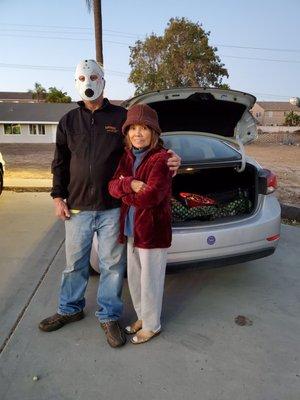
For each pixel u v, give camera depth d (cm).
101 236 258
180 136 402
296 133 3928
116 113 249
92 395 214
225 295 330
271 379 227
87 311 301
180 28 3912
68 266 270
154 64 4094
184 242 288
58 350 253
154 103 357
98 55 1288
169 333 273
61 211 256
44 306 310
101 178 245
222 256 302
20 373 231
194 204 315
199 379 227
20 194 740
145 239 234
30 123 3600
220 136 411
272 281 356
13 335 269
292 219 555
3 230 505
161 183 216
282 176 1116
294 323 287
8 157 1912
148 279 245
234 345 259
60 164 258
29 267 388
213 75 4069
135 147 231
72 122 247
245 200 334
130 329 272
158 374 231
